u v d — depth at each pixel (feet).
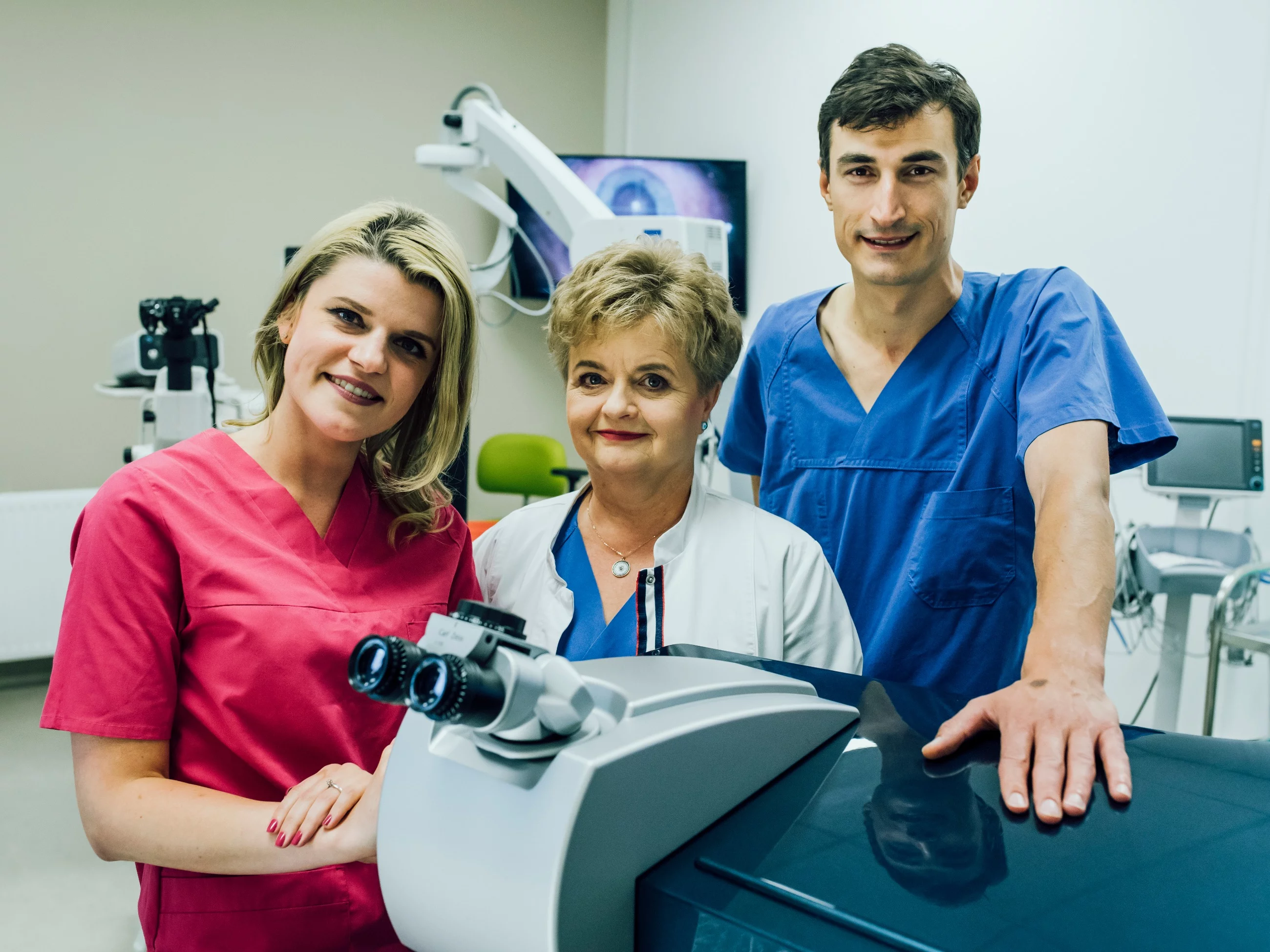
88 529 3.02
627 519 3.59
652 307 3.16
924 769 2.23
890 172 4.07
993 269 11.97
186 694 3.14
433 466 3.48
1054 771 2.14
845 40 13.74
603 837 1.76
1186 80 10.07
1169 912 1.63
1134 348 10.66
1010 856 1.82
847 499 4.80
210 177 15.21
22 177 13.98
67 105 14.17
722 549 3.58
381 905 3.19
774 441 5.01
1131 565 9.68
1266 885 1.70
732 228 15.57
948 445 4.58
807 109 14.40
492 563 3.87
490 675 1.77
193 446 3.32
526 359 17.72
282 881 3.04
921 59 4.06
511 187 16.97
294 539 3.29
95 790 2.89
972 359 4.53
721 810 2.02
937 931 1.58
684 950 1.74
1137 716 10.94
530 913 1.71
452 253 3.24
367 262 3.13
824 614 3.62
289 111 15.72
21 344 14.16
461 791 1.92
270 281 15.78
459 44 16.99
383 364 3.13
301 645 3.13
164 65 14.75
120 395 12.60
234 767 3.14
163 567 3.06
